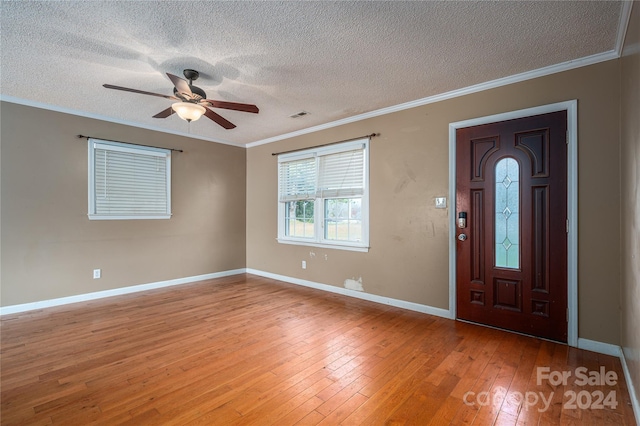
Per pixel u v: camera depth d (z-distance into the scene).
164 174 4.74
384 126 3.82
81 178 3.99
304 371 2.26
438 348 2.62
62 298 3.85
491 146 3.04
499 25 2.11
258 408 1.85
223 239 5.48
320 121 4.33
